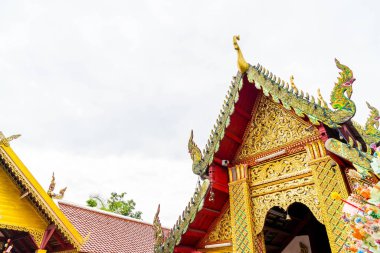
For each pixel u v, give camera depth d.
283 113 7.85
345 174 6.22
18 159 15.66
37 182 15.92
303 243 10.70
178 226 8.31
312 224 10.84
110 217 28.14
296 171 7.12
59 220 16.03
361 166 4.93
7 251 16.39
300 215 10.64
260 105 8.38
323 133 6.11
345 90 5.65
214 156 8.09
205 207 8.13
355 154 5.06
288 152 7.39
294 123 7.54
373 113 5.61
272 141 7.83
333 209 6.08
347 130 5.70
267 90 7.29
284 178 7.30
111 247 23.11
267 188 7.57
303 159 7.12
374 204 4.23
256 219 7.48
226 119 8.08
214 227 8.54
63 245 17.53
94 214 26.78
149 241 28.03
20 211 16.27
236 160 8.39
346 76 5.66
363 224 4.30
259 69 7.63
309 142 7.04
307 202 6.70
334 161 6.22
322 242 10.73
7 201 16.03
